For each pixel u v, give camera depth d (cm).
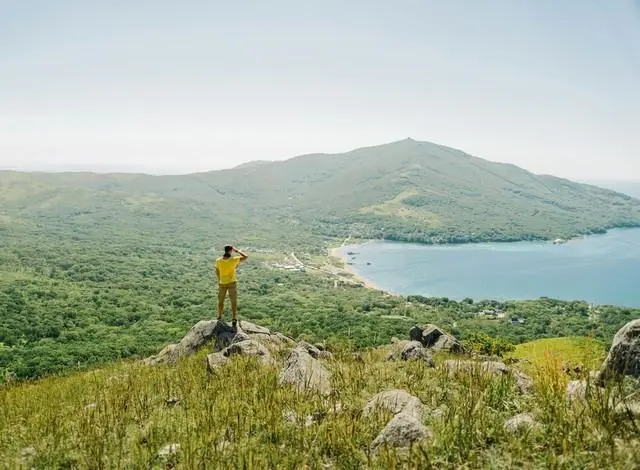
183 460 619
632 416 555
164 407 944
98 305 15888
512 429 603
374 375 1055
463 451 559
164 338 11000
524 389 807
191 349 1697
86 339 11056
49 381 1730
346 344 1558
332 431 658
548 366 789
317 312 14062
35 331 11625
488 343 3083
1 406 1170
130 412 915
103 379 1471
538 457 533
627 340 684
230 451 643
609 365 694
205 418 767
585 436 550
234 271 1723
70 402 1139
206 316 14038
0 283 17700
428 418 701
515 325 13575
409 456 529
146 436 749
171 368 1470
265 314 13725
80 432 798
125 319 13838
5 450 771
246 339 1627
